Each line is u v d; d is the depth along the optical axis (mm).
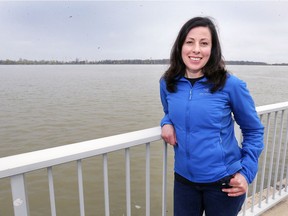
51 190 1275
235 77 1468
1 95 41719
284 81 66562
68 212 6738
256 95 34812
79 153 1305
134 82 72438
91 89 51594
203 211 1803
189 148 1501
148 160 1680
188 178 1570
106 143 1418
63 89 51906
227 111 1482
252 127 1535
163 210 1892
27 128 19266
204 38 1468
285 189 2980
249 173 1506
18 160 1162
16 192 1164
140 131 1643
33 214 6641
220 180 1466
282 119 2619
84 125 20328
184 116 1497
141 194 7184
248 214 2602
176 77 1590
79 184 1363
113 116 23812
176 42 1562
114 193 7215
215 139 1452
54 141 15984
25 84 64812
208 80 1449
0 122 21516
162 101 1796
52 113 25781
